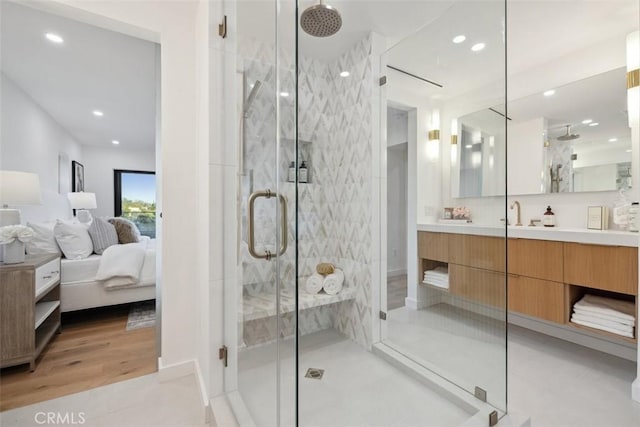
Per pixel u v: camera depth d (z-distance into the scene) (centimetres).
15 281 184
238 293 150
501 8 174
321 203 218
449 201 216
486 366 157
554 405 150
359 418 141
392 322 210
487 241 175
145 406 154
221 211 155
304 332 189
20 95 333
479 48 186
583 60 224
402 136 224
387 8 191
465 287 183
